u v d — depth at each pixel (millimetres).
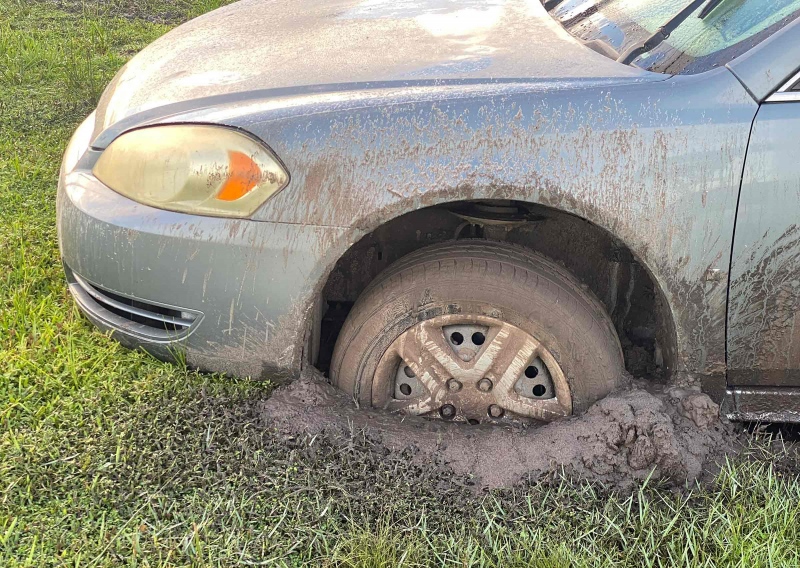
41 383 2850
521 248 2783
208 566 2207
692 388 2686
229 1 8461
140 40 7500
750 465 2613
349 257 3025
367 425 2756
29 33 7277
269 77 2799
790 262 2459
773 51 2449
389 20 3229
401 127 2496
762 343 2576
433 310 2727
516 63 2697
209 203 2592
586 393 2754
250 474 2553
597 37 2938
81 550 2232
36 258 3645
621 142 2449
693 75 2518
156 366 2906
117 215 2688
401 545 2322
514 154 2463
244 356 2723
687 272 2500
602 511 2512
